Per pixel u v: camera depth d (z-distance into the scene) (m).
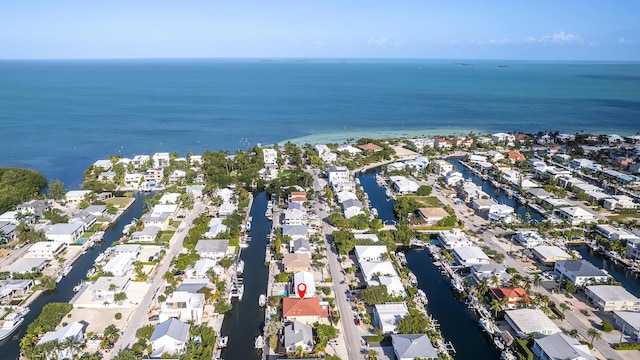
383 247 155.88
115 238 176.25
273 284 138.38
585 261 144.88
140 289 133.75
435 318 125.12
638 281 147.12
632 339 112.31
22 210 191.50
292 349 106.44
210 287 135.62
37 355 99.69
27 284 135.00
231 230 172.25
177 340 104.56
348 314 123.25
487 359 108.56
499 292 128.00
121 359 97.62
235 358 107.81
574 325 118.75
